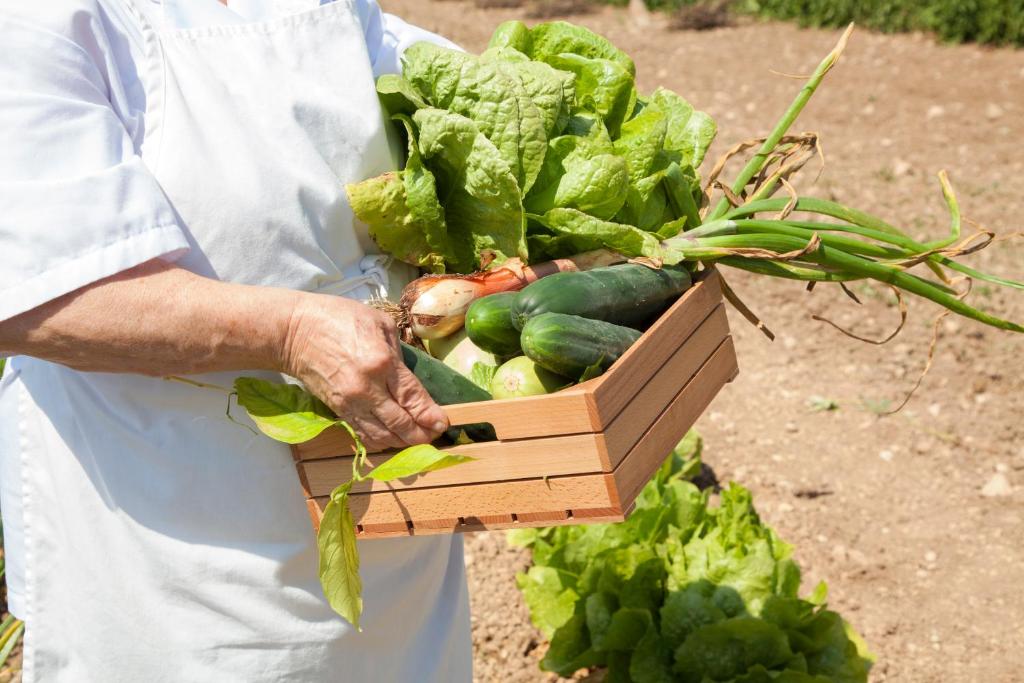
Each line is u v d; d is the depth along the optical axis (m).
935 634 4.22
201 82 2.07
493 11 13.11
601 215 2.34
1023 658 4.09
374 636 2.43
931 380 5.78
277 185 2.09
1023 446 5.27
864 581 4.50
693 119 2.72
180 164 2.01
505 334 2.16
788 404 5.67
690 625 3.57
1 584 4.13
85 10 1.95
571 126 2.49
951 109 9.25
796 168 2.72
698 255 2.42
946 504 4.93
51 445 2.23
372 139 2.23
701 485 5.06
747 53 11.10
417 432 2.00
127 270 1.92
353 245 2.28
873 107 9.39
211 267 2.06
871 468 5.17
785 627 3.58
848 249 2.47
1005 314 6.21
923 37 11.16
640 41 11.70
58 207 1.85
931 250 2.47
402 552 2.46
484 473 2.02
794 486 5.04
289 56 2.17
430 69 2.31
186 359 1.96
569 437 1.94
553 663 3.79
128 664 2.30
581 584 3.88
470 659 2.87
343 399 1.97
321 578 2.03
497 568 4.41
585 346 2.03
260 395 2.07
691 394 2.35
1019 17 10.59
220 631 2.26
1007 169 8.02
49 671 2.36
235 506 2.20
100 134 1.92
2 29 1.88
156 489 2.18
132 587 2.25
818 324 6.34
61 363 1.98
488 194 2.23
